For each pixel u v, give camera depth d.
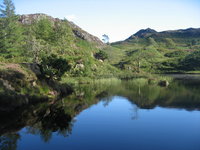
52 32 94.31
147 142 12.95
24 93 24.64
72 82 52.56
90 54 98.75
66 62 35.28
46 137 13.78
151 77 72.75
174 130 15.48
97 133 14.70
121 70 102.50
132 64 114.38
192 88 40.78
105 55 110.12
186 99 29.08
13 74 26.12
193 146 12.30
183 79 63.03
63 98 31.03
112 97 32.28
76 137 13.88
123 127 16.25
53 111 21.86
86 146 12.23
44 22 102.88
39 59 57.72
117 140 13.33
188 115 20.16
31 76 28.86
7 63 30.23
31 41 67.31
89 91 39.66
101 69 82.56
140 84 51.06
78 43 118.31
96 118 19.12
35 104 24.77
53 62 33.81
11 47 63.44
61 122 17.64
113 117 19.53
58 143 12.73
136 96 32.88
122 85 49.59
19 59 55.88
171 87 43.31
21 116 19.11
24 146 12.16
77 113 21.17
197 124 17.03
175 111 21.95
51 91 30.61
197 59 110.12
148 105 25.41
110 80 63.31
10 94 21.69
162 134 14.56
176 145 12.48
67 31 109.19
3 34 63.16
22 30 81.94
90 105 25.72
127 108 23.80
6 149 11.65
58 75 34.06
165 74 92.75
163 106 24.66
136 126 16.48
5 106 20.16
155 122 17.72
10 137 13.70
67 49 81.56
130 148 11.90
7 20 66.94
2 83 22.59
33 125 16.58
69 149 11.75
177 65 109.56
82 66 67.75
